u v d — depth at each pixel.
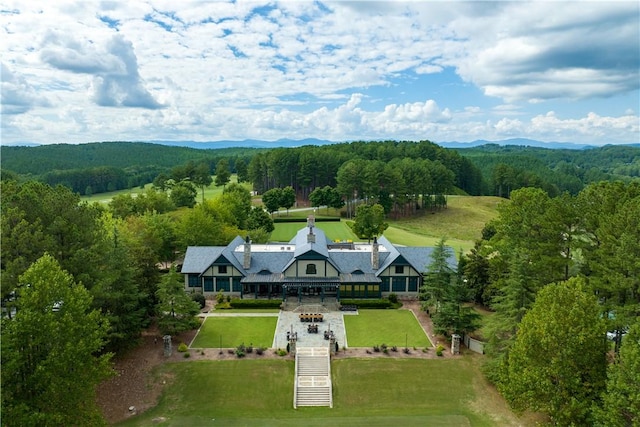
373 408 42.31
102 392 43.00
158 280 58.84
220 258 67.50
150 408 41.59
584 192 51.44
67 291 33.06
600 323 34.56
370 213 100.69
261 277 67.75
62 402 31.45
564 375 34.19
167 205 117.12
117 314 47.88
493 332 45.97
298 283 65.69
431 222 135.12
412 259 68.56
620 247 39.56
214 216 96.94
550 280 49.72
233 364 48.09
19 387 30.70
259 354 50.28
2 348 28.67
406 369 47.25
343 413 41.41
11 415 28.17
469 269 64.81
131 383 44.78
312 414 41.22
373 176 136.25
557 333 34.34
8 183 51.16
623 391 29.80
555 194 183.38
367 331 56.53
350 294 67.75
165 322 51.88
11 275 37.09
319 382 45.66
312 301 66.19
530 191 60.25
